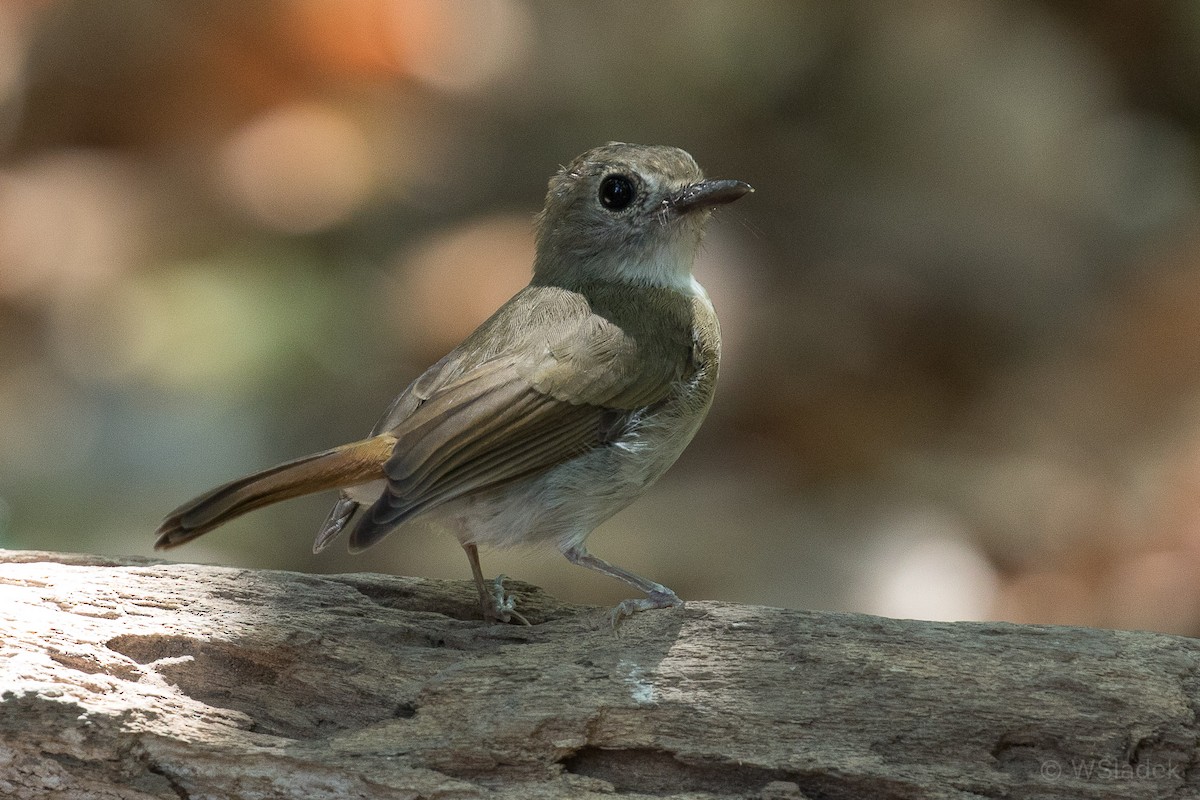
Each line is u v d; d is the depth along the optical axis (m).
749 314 12.36
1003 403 12.30
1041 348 12.74
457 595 7.02
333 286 12.76
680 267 7.86
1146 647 5.98
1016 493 11.48
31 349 12.34
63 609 6.23
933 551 10.94
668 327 7.37
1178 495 11.10
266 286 12.53
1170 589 10.76
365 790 5.61
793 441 11.97
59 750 5.63
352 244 13.15
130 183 13.11
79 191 12.95
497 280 12.62
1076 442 11.84
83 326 12.35
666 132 14.55
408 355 12.53
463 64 14.37
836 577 10.72
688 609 6.23
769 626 6.12
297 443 11.97
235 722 5.89
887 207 13.62
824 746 5.77
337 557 11.27
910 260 13.16
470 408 6.75
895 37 14.44
